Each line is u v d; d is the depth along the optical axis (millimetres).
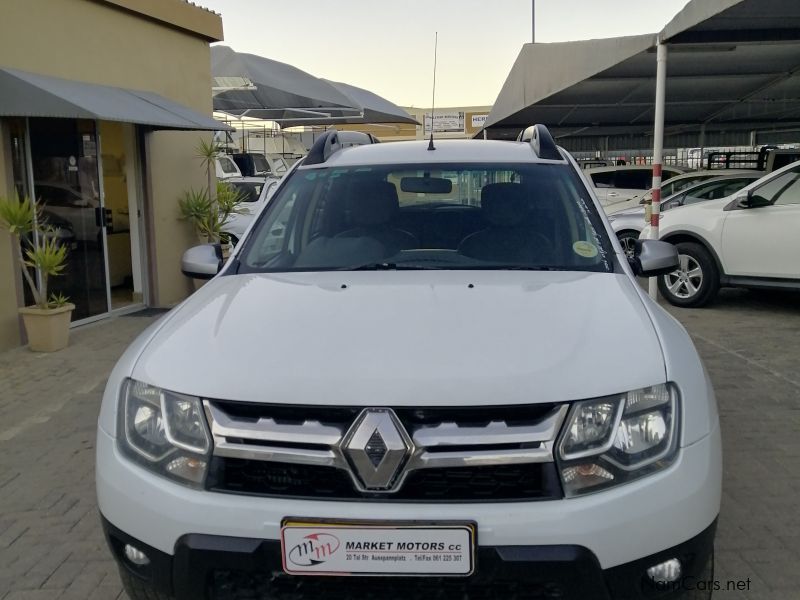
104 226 8695
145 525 2330
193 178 10438
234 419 2281
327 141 4230
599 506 2172
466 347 2396
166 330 2779
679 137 24641
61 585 3273
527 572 2133
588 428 2223
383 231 3584
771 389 5656
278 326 2621
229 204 10695
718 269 8719
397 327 2547
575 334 2496
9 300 7219
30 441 4977
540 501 2172
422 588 2188
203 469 2279
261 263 3484
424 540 2133
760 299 9570
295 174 4012
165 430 2359
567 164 3906
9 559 3500
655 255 3629
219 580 2273
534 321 2588
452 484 2199
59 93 7055
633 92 15664
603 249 3375
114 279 9250
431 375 2262
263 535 2193
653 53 12320
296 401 2238
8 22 7102
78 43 8047
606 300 2816
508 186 3729
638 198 14492
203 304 2963
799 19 8844
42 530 3764
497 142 4293
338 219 3672
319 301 2840
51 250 7203
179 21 9711
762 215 8273
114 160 9156
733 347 6945
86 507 4008
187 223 10258
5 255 7137
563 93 15625
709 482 2352
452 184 3770
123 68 8812
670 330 2717
